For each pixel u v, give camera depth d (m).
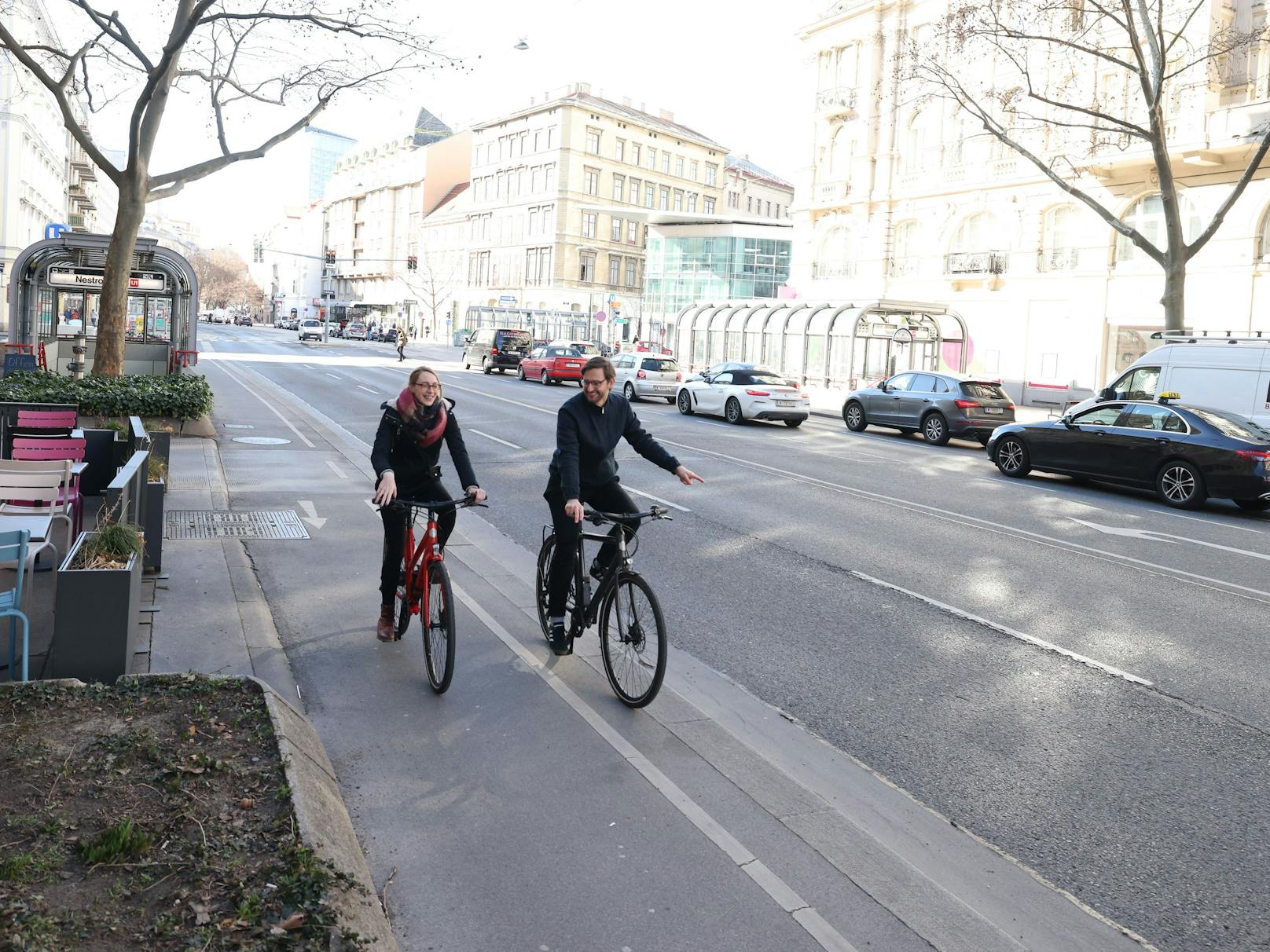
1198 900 3.73
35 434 10.00
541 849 3.85
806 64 38.81
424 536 5.82
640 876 3.68
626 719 5.21
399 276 106.12
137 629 5.42
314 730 4.68
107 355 17.20
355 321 99.19
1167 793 4.62
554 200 80.06
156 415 15.62
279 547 8.69
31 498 7.12
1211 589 8.66
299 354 51.59
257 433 17.42
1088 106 30.56
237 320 131.75
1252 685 6.15
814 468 16.06
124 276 17.16
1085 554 10.05
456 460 5.89
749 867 3.77
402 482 6.03
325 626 6.57
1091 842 4.15
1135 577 9.07
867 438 22.64
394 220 109.12
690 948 3.26
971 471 16.97
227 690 4.69
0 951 2.64
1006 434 16.48
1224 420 14.16
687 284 65.44
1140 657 6.67
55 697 4.46
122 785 3.70
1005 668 6.38
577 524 5.84
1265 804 4.54
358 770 4.47
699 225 64.50
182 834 3.39
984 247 35.34
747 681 5.98
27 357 20.56
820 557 9.44
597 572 5.79
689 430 21.69
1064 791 4.62
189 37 16.66
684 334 40.56
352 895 3.16
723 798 4.37
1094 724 5.45
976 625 7.32
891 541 10.30
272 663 5.68
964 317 35.88
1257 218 27.23
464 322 92.38
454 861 3.74
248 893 3.04
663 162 87.19
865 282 39.75
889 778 4.71
